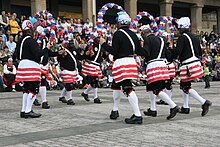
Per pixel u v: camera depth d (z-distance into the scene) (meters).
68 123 8.45
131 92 8.31
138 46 8.52
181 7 36.03
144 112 9.56
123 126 8.01
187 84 9.41
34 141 6.68
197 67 9.30
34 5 23.23
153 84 8.85
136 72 8.36
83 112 10.17
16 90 18.11
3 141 6.73
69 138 6.87
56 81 18.88
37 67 9.30
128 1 28.11
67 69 11.85
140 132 7.34
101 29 10.45
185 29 9.48
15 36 20.45
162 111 10.20
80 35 18.84
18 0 27.22
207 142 6.41
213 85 21.06
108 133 7.28
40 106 11.62
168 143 6.37
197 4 33.91
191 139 6.66
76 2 30.52
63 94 12.47
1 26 19.77
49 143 6.49
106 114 9.75
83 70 12.35
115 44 8.23
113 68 8.41
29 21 9.41
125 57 8.27
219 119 8.78
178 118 8.98
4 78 17.77
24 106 9.41
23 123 8.58
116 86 8.75
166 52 9.45
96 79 12.27
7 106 11.80
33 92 9.35
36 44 9.20
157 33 10.43
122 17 8.37
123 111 10.18
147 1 33.34
